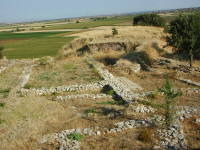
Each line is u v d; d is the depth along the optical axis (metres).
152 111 12.80
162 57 28.98
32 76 23.38
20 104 13.53
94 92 18.05
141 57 27.03
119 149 9.16
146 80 20.44
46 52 49.12
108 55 31.66
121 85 18.33
